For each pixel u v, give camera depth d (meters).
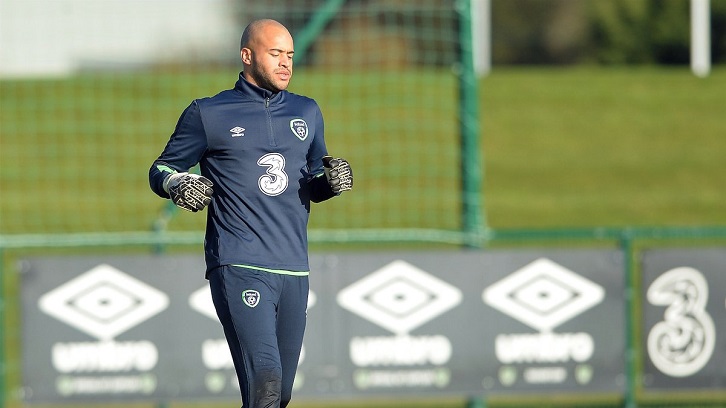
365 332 33.09
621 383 33.78
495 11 122.88
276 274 20.42
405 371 33.19
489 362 33.44
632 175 72.69
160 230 34.69
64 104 70.44
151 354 32.72
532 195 69.94
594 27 104.31
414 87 71.06
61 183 61.53
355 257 33.03
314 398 32.94
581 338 33.72
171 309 32.75
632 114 80.75
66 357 32.62
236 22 72.69
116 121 68.38
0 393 33.19
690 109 81.44
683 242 52.28
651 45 100.81
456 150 64.25
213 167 20.56
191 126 20.36
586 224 66.25
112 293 32.69
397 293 33.19
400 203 58.25
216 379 32.88
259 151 20.41
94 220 57.12
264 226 20.42
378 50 74.94
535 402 40.22
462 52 34.72
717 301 34.00
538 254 33.59
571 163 74.19
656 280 33.94
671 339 34.00
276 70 20.44
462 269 33.34
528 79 86.56
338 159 20.09
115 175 62.56
